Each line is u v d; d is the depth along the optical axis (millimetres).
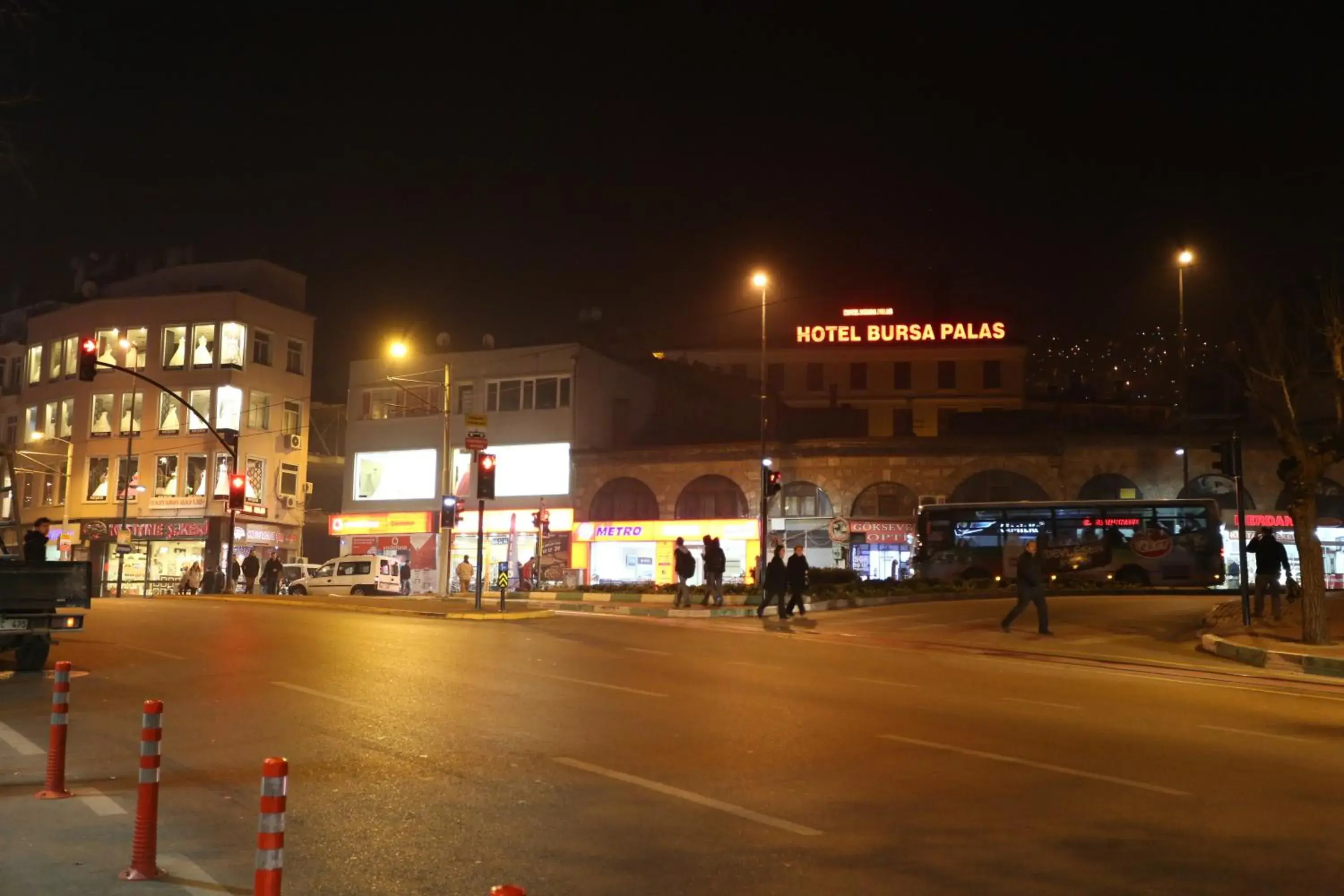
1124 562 36406
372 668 14984
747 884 5988
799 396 65438
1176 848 6785
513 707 11953
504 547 49219
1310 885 6047
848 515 44562
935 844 6820
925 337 65000
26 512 56750
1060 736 10805
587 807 7668
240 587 51719
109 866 6172
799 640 21453
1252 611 24297
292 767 8922
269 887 4207
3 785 8219
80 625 15375
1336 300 20188
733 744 10062
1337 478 40781
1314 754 10000
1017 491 43875
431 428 51656
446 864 6328
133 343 54781
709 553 29000
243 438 53312
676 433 55094
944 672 16328
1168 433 42906
